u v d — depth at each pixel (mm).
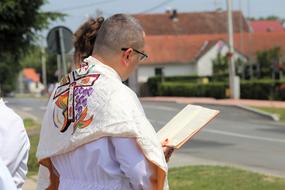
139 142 2713
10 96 80750
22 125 3135
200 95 44250
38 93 93812
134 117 2748
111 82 2830
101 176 2795
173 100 41562
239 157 12781
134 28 2979
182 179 9141
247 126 20719
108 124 2732
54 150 2977
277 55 55750
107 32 2971
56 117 2986
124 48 2953
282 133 18016
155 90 53562
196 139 16453
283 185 8562
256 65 57000
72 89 2938
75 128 2850
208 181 8914
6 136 3037
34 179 9312
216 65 61000
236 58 59594
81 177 2871
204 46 67125
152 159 2713
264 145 15000
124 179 2789
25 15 21938
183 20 76875
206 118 3113
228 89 38719
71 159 2898
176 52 66875
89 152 2787
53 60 90000
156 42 67750
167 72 66375
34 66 113188
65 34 14617
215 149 14266
